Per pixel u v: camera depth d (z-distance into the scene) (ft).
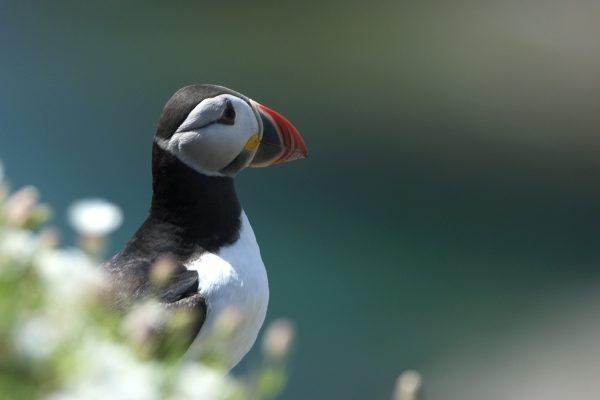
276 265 68.33
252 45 109.91
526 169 86.79
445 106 96.84
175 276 19.54
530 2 116.26
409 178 84.43
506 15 113.91
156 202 20.93
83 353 8.68
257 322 20.51
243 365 49.24
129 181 79.92
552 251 74.08
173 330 14.49
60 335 8.64
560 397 54.34
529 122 94.73
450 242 74.38
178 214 20.58
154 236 20.53
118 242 70.64
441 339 60.44
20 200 10.27
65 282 9.25
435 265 70.59
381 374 56.08
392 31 112.88
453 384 55.88
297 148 21.62
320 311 62.34
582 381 55.72
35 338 8.44
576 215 79.77
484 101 98.12
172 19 114.32
